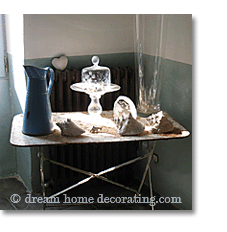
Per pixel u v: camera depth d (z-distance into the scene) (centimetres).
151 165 258
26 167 255
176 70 219
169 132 190
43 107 183
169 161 237
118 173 261
